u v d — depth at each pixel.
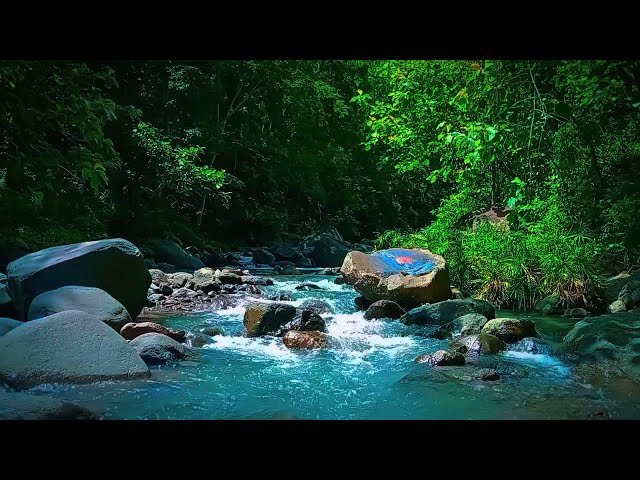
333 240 17.69
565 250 7.54
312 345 5.12
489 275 7.89
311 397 3.65
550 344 4.86
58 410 3.04
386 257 7.76
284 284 10.07
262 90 20.72
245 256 16.39
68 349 3.91
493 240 8.23
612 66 5.86
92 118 5.10
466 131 7.03
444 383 3.92
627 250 8.57
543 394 3.66
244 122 20.44
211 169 15.66
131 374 3.96
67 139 7.59
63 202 11.59
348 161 23.91
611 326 4.93
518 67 6.45
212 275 9.46
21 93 4.78
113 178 14.94
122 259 6.13
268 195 20.52
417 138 9.41
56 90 5.12
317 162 22.78
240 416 3.26
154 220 15.09
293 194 22.30
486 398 3.59
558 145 7.97
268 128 22.19
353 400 3.59
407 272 7.32
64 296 5.13
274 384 3.94
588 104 6.68
